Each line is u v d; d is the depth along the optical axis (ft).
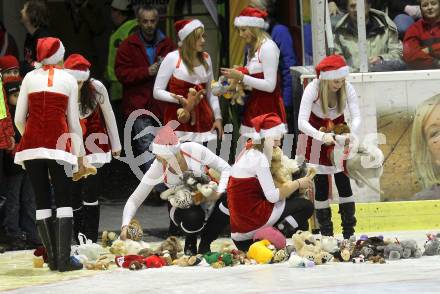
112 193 96.37
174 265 61.21
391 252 60.29
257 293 50.57
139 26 87.76
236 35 87.97
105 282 55.93
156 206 92.07
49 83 60.44
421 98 73.97
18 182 73.20
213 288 52.54
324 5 73.20
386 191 74.23
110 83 100.48
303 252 60.29
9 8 106.11
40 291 54.03
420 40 74.90
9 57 73.41
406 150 74.13
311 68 75.66
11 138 69.41
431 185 74.33
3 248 71.31
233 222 62.28
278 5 89.86
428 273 55.21
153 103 86.84
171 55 72.28
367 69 74.28
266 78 70.59
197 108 71.56
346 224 67.00
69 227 60.90
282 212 61.82
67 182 60.90
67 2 114.11
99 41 120.16
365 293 49.70
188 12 98.43
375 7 74.69
